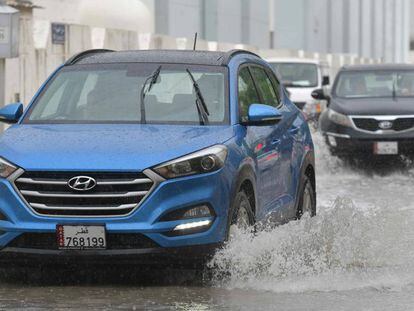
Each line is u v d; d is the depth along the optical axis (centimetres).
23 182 1802
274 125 2214
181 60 2159
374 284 1845
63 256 1788
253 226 1986
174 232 1786
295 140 2339
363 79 4584
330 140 4259
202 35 9269
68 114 2062
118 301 1706
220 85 2080
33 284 1872
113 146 1839
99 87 2108
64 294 1769
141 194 1778
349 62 11800
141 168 1780
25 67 4509
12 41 3200
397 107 4194
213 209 1819
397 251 2089
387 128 4166
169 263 1814
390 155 4172
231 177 1862
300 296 1748
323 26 13700
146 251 1778
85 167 1783
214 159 1831
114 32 5409
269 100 2311
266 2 11412
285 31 12200
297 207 2353
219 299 1722
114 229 1770
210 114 2022
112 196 1778
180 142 1856
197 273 1933
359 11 16662
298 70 6675
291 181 2294
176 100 2053
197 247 1802
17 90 4444
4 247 1812
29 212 1791
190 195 1797
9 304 1683
